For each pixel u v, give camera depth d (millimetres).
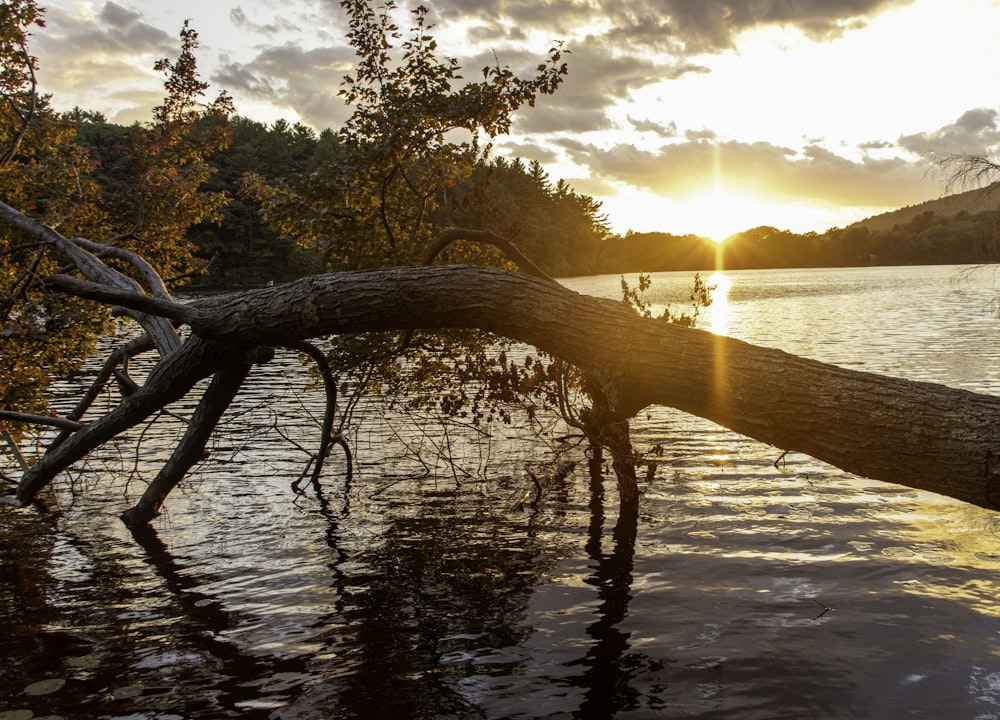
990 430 2863
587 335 3969
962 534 5465
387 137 6895
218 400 6305
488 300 4215
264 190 7746
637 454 6688
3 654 3912
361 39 7160
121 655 3889
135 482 7699
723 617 4211
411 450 8977
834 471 7488
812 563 4973
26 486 6105
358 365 7781
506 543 5594
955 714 3207
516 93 7137
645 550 5336
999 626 3986
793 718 3211
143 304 5121
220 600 4613
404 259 7926
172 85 10023
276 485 7496
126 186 10266
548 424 10273
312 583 4883
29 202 9586
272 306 4820
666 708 3312
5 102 9281
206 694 3480
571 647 3914
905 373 13602
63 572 5160
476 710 3324
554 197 118375
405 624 4230
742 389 3520
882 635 3930
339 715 3297
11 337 7383
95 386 7863
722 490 6859
